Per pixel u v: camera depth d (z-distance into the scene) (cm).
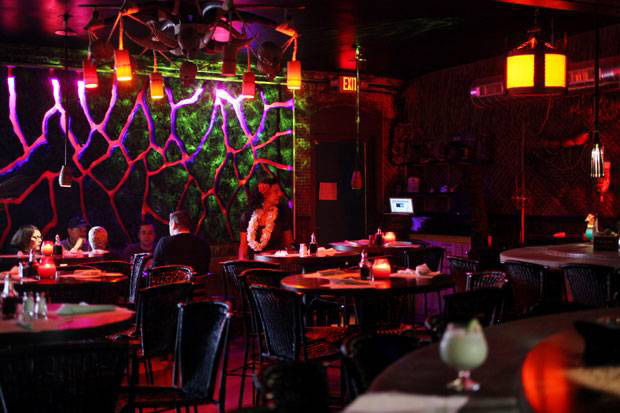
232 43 603
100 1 687
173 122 985
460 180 1048
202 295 734
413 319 656
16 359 286
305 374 206
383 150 1148
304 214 1090
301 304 459
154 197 973
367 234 1138
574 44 877
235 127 1034
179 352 375
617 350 203
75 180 916
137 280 721
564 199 905
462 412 171
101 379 300
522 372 199
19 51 875
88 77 648
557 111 911
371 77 1130
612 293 507
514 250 688
